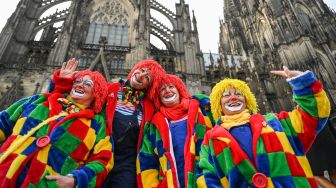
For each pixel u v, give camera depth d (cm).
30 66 4191
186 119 788
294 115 657
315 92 618
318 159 722
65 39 4594
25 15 4978
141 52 4753
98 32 5338
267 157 570
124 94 885
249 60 6888
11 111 712
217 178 600
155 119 785
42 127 622
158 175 700
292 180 531
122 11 5759
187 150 678
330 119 767
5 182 505
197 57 5112
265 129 630
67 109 711
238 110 731
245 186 548
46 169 553
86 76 796
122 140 750
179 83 906
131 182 678
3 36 4412
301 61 5684
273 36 6894
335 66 5912
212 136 657
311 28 6831
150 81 878
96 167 596
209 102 877
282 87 5659
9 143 599
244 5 9512
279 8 7194
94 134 677
